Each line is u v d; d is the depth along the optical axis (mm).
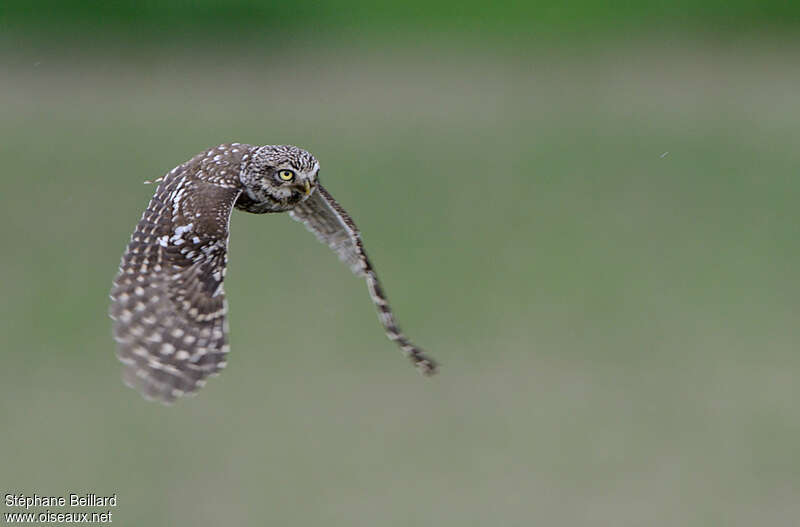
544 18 51094
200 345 8586
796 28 50875
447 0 50406
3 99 40531
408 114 40906
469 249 27703
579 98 43938
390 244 27969
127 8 46906
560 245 28547
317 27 49312
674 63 48531
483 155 37250
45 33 46344
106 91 41938
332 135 37750
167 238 8977
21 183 31312
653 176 35312
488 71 46812
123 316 8703
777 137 39219
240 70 45312
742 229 30438
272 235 28312
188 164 9672
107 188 31219
